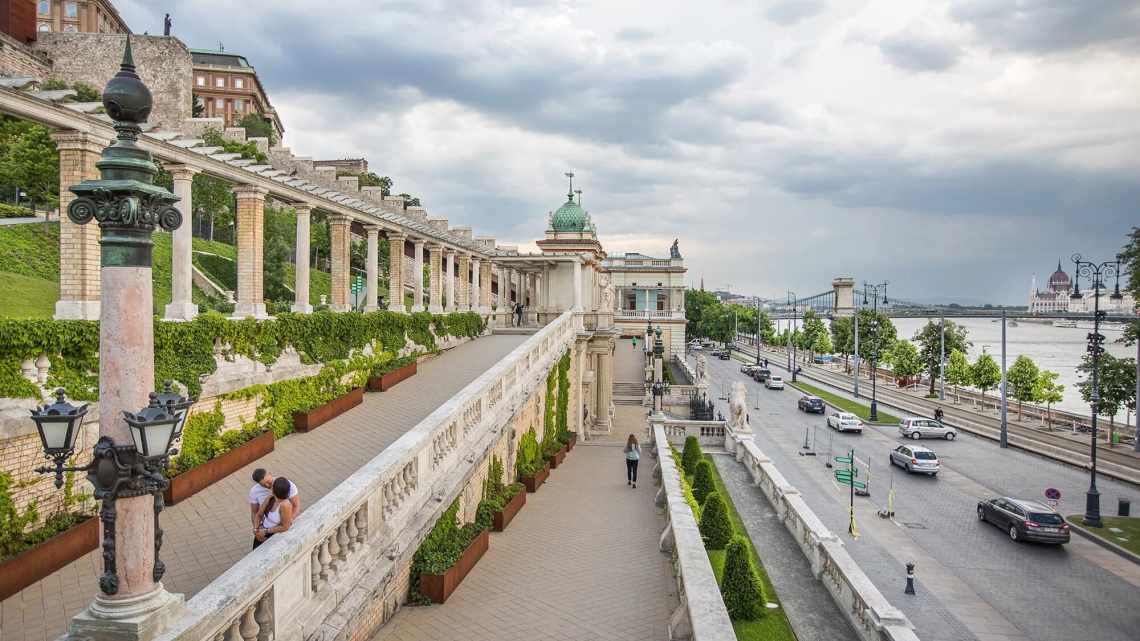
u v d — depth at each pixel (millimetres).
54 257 29094
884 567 24172
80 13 70562
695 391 55031
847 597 18812
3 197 38594
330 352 21562
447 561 13172
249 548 11047
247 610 7066
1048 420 56500
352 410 21469
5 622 8773
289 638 7723
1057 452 43156
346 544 9438
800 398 66312
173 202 6648
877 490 34812
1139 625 19828
